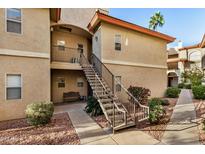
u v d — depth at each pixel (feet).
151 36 44.86
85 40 48.52
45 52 27.96
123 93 37.14
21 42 25.32
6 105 23.68
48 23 28.60
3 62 23.63
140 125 20.29
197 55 88.33
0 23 23.48
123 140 15.58
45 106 20.57
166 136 16.39
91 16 50.67
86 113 27.71
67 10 44.57
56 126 20.22
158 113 20.93
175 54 99.45
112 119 20.72
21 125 20.88
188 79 82.64
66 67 36.22
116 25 36.55
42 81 27.48
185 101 39.96
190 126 19.54
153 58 45.39
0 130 18.79
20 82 25.21
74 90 44.73
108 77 34.65
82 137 16.48
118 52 36.91
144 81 42.65
